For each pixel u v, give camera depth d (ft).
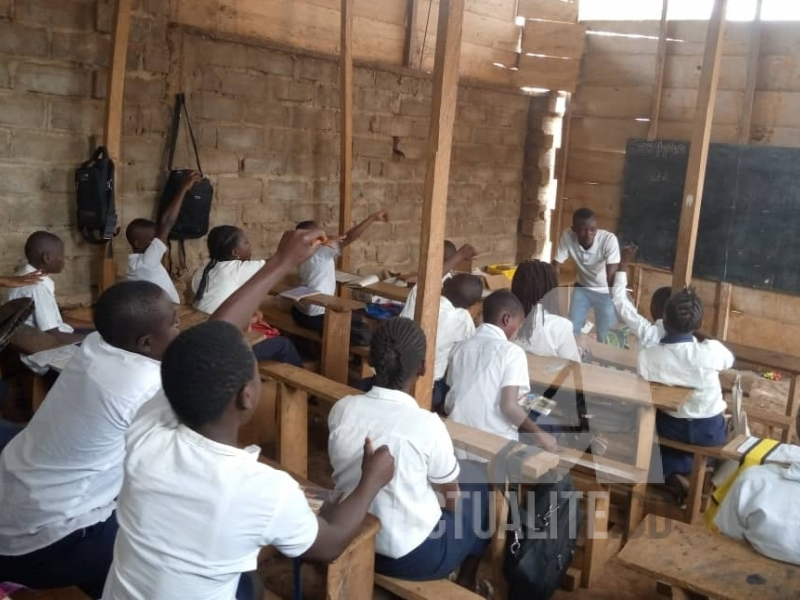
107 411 6.32
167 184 16.62
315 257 15.96
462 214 24.58
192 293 15.20
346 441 7.27
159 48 16.39
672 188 23.22
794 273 21.15
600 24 24.36
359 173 21.35
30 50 14.60
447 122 9.00
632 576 9.81
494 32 24.35
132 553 4.91
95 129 15.70
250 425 12.47
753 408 13.92
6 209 14.79
